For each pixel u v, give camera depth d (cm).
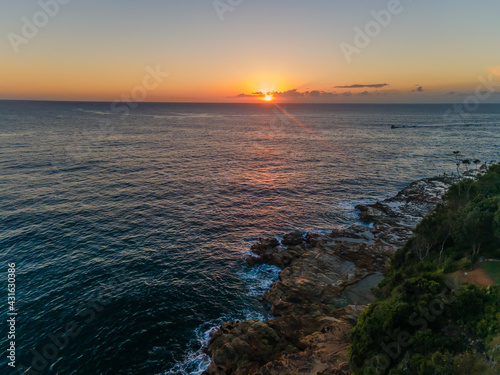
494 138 15250
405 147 12912
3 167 7800
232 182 7794
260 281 3997
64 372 2620
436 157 10956
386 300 2869
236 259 4438
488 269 2948
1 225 4866
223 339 2897
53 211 5478
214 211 5994
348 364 2497
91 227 5016
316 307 3416
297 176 8494
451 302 2453
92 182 7175
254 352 2762
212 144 13338
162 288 3719
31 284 3631
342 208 6381
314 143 14062
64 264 4034
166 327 3166
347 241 4912
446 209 4669
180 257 4394
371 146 13162
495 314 2273
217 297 3656
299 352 2742
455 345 2209
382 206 6244
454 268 3069
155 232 5025
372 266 4212
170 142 13350
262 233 5241
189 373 2691
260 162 10062
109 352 2839
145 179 7681
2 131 13462
